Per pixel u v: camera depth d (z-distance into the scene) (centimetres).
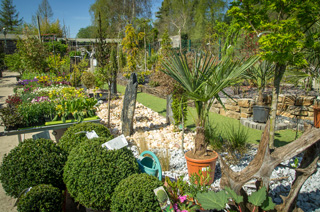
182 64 287
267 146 190
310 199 259
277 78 332
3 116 428
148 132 524
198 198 182
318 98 567
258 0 305
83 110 505
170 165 351
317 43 303
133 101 498
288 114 598
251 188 279
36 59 1279
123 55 1811
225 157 359
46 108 462
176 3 2947
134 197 188
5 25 4862
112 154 229
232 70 280
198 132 292
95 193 213
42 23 2988
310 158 194
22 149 255
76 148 246
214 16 2694
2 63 1939
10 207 277
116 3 3284
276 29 294
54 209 207
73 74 1097
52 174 248
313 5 279
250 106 594
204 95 288
